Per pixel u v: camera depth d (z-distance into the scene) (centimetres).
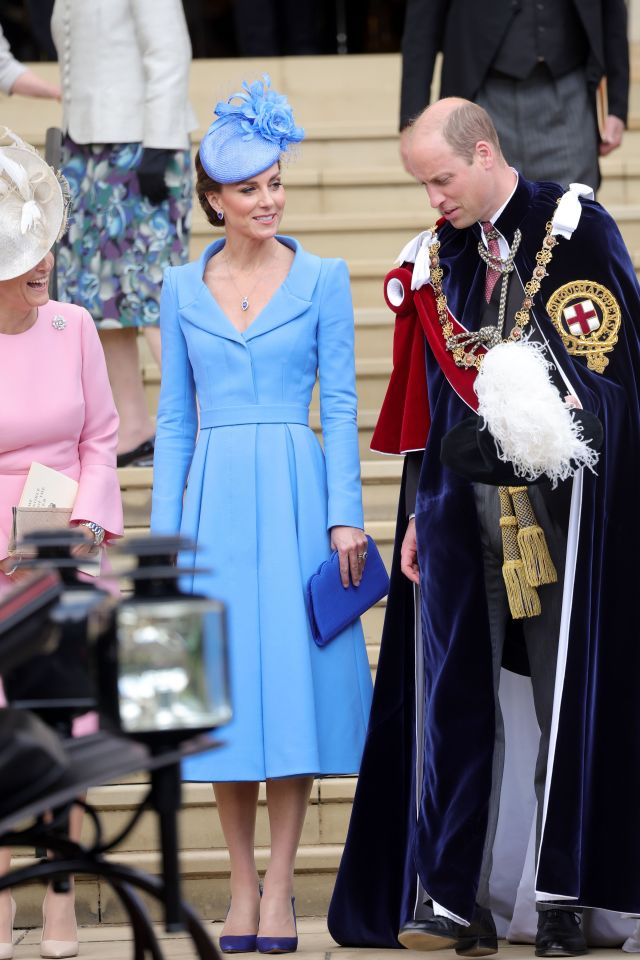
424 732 1439
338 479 1498
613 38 2205
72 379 1479
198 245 2861
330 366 1521
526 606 1366
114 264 2192
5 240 1353
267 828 1758
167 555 765
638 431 1391
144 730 709
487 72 2158
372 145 3197
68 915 1466
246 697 1444
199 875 1677
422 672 1481
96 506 1459
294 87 3553
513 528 1377
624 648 1381
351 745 1481
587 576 1367
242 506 1477
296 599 1462
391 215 2847
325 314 1519
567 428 1227
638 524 1383
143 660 711
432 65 2181
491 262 1420
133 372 2253
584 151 2169
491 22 2144
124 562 1542
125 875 744
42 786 682
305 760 1430
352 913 1481
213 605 720
